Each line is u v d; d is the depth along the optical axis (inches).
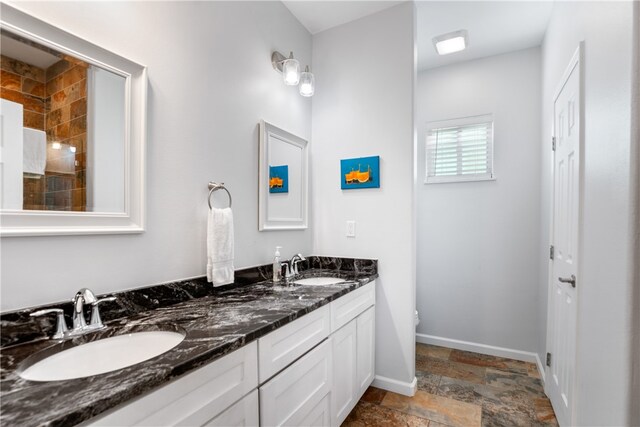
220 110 65.4
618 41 40.4
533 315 106.7
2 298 35.6
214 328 42.2
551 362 82.4
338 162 94.9
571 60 64.6
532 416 75.9
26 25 37.5
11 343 35.7
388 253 87.9
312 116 99.0
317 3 85.8
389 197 87.9
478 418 75.0
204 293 60.2
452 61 117.3
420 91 123.8
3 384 27.9
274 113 82.0
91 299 40.0
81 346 38.0
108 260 45.7
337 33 95.7
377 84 89.7
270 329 44.2
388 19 88.2
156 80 52.7
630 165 35.8
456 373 97.7
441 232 120.1
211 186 62.2
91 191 43.6
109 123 45.7
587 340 51.3
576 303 59.3
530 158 107.3
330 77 96.7
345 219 93.8
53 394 26.1
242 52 71.5
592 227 49.8
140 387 27.9
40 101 38.9
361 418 74.7
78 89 42.4
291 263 84.4
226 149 66.8
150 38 51.9
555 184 81.9
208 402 35.3
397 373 86.6
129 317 47.0
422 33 99.4
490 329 113.0
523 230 108.3
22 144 37.3
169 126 54.7
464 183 116.6
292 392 49.9
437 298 120.8
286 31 87.0
